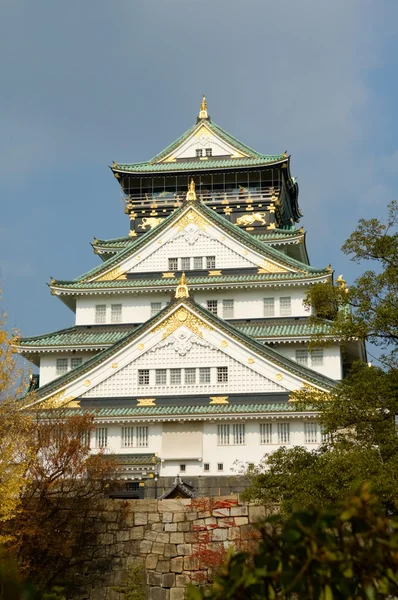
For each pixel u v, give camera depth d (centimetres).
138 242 7938
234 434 6606
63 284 7800
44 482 4472
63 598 4206
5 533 4147
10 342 4434
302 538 1307
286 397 6656
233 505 4366
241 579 1270
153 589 4316
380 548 1317
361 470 3538
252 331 7375
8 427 4562
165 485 6353
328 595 1273
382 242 3912
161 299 7769
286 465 4116
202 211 7938
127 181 9244
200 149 9369
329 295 4103
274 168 8981
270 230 8825
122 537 4419
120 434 6712
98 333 7700
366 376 3900
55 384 6881
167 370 6875
